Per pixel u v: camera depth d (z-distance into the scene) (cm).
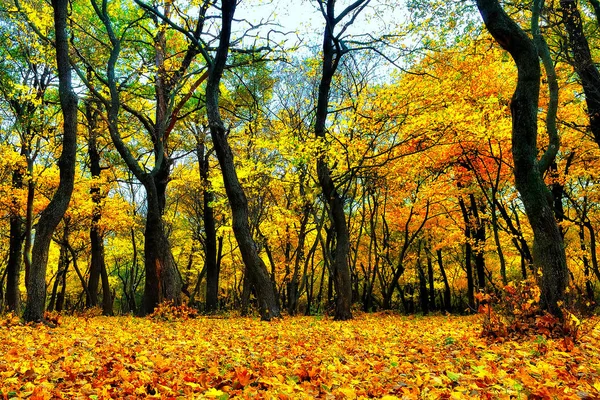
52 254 2772
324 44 1470
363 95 1547
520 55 751
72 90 1088
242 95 2064
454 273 3225
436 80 1424
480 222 2075
